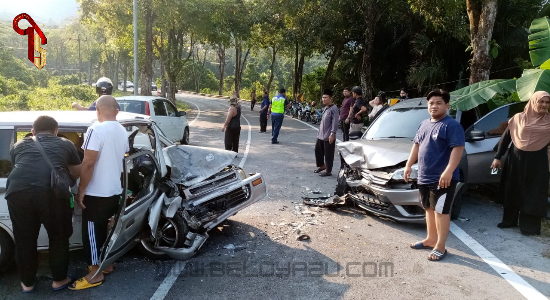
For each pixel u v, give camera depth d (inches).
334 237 200.5
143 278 157.6
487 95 285.0
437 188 172.6
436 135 171.6
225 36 1192.2
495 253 182.9
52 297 142.6
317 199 263.9
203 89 2632.9
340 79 1110.4
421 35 713.6
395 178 205.0
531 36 332.5
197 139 558.9
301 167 375.9
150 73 938.7
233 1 1141.7
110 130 147.3
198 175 187.6
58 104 949.8
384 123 273.3
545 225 220.4
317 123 856.9
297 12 993.5
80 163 149.1
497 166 221.5
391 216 210.2
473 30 412.5
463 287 150.8
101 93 251.8
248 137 589.3
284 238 199.3
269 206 251.0
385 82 934.4
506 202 214.4
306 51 1182.9
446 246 191.2
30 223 139.0
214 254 180.4
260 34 1386.6
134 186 177.0
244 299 141.8
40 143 140.5
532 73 280.5
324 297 143.1
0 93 1149.7
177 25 1075.3
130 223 150.8
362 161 228.4
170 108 492.1
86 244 149.3
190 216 177.9
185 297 143.1
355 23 914.7
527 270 165.5
